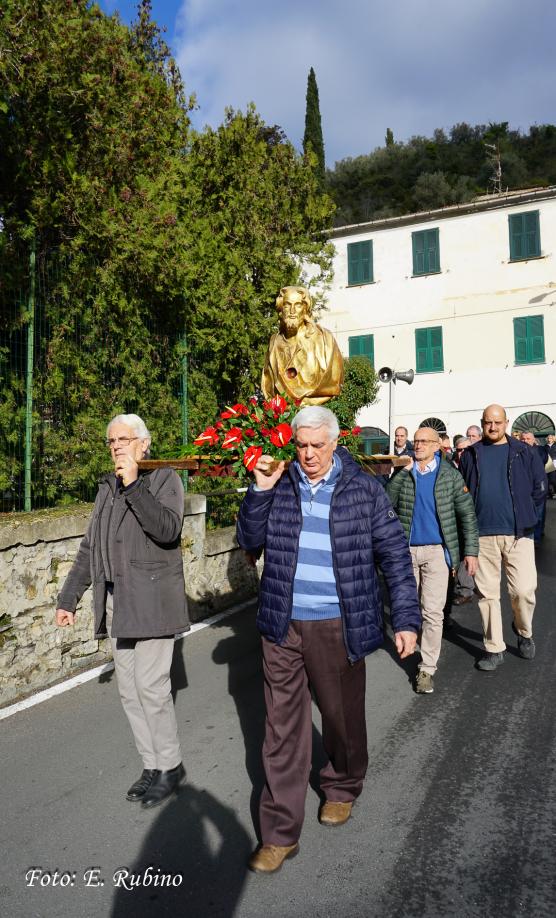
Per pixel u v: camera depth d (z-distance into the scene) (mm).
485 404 24609
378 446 25766
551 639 5867
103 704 4555
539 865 2682
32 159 6242
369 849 2811
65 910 2488
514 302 24266
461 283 24875
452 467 4953
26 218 6234
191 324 8203
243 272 9898
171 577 3287
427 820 3020
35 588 4922
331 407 5152
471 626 6496
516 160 53156
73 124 7027
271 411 4043
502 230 24359
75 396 6398
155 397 7578
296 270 11461
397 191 53500
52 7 6492
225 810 3150
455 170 55469
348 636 2816
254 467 2984
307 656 2865
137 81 7785
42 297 6121
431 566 4781
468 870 2658
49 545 5047
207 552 6973
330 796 3045
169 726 3305
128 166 7426
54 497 6223
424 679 4641
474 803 3154
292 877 2641
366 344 26000
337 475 3004
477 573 5273
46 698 4695
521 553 5238
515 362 24266
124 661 3365
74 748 3869
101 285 6656
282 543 2922
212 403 8820
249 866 2689
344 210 51000
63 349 6254
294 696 2887
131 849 2857
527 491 5234
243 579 7746
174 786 3316
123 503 3295
